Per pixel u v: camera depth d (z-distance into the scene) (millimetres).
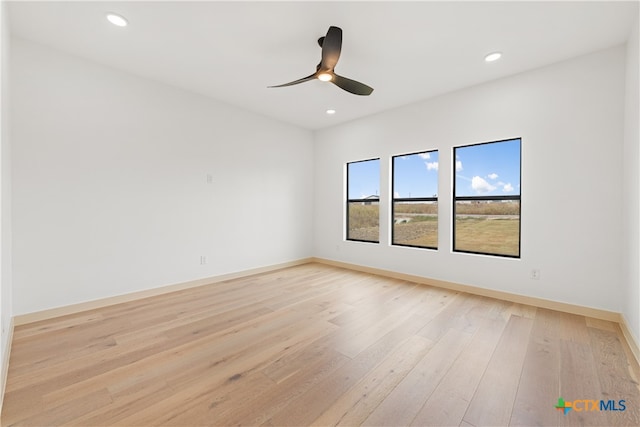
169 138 3568
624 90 2580
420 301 3260
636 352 2076
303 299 3330
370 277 4363
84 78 2924
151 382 1781
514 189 3350
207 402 1606
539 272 3066
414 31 2420
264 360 2031
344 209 5094
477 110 3471
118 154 3158
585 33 2436
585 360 2023
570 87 2857
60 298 2801
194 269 3840
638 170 2145
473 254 3580
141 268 3350
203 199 3924
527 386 1744
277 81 3436
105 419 1482
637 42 2184
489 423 1457
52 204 2750
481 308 3033
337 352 2141
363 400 1626
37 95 2658
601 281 2729
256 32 2469
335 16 2246
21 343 2258
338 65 3012
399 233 4418
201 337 2377
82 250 2930
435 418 1491
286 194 5066
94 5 2135
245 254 4457
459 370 1912
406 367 1946
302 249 5379
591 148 2758
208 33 2490
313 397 1648
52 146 2744
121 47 2719
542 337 2371
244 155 4414
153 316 2811
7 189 2209
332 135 5238
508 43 2594
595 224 2752
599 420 1478
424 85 3492
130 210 3254
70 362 2000
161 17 2275
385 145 4441
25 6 2133
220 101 4078
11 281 2469
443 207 3803
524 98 3131
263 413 1525
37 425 1442
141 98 3318
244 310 2982
